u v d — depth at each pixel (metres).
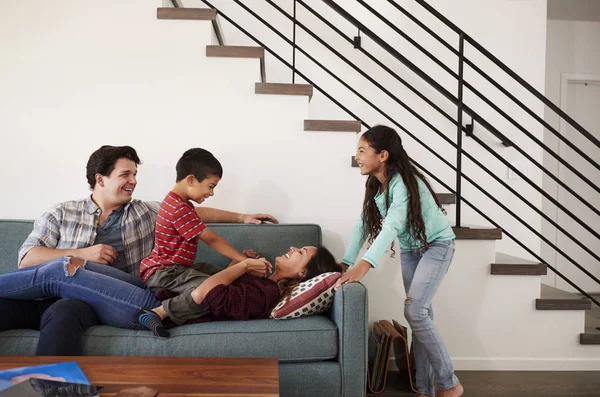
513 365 2.62
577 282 4.69
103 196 2.22
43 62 2.60
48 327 1.72
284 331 1.84
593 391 2.32
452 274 2.62
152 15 2.64
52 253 2.05
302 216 2.68
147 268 2.08
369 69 3.63
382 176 2.08
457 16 3.69
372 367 2.41
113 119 2.63
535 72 3.72
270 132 2.68
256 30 3.56
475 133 3.70
